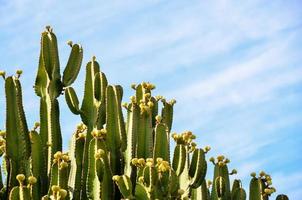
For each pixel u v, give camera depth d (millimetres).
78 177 6996
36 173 6719
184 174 6934
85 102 7254
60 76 7359
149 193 6109
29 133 7070
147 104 7062
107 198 6359
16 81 6836
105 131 6594
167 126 7477
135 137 6863
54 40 7379
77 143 7141
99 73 7246
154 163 6531
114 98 6805
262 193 7285
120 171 6727
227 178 7340
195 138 6980
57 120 7180
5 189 6746
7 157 6766
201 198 7180
